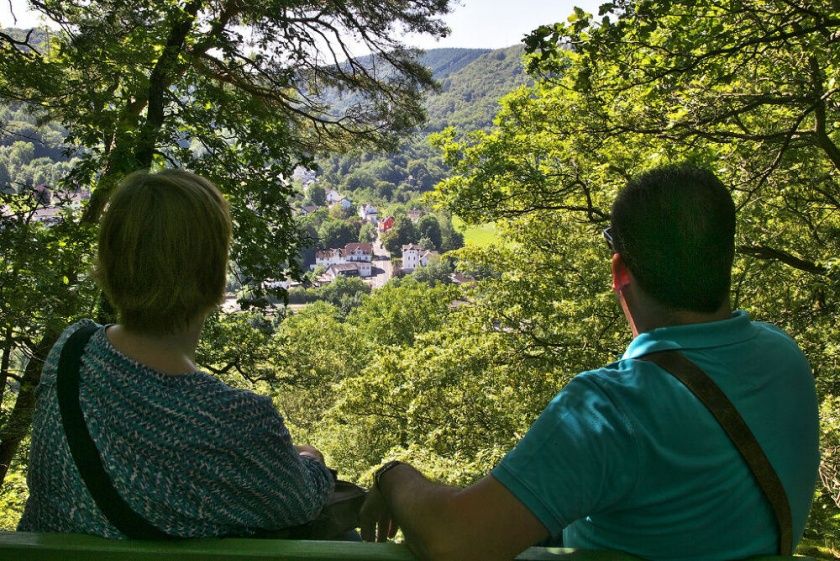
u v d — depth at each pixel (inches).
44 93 350.6
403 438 781.9
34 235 304.8
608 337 583.5
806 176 387.2
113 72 376.8
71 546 43.1
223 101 452.4
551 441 41.2
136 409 45.4
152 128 403.2
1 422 331.3
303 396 1416.1
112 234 47.2
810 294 432.1
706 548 42.5
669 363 43.8
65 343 48.5
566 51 308.2
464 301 748.6
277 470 48.5
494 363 619.2
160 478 44.9
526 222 669.9
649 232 45.9
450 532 40.4
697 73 270.8
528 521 39.9
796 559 42.7
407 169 7362.2
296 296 3826.3
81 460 44.6
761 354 45.4
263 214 443.2
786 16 246.7
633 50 274.1
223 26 484.7
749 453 42.3
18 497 414.3
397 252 5723.4
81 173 386.9
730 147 338.3
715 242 45.4
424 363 642.8
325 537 56.9
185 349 49.4
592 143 415.5
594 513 44.8
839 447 367.6
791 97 296.2
